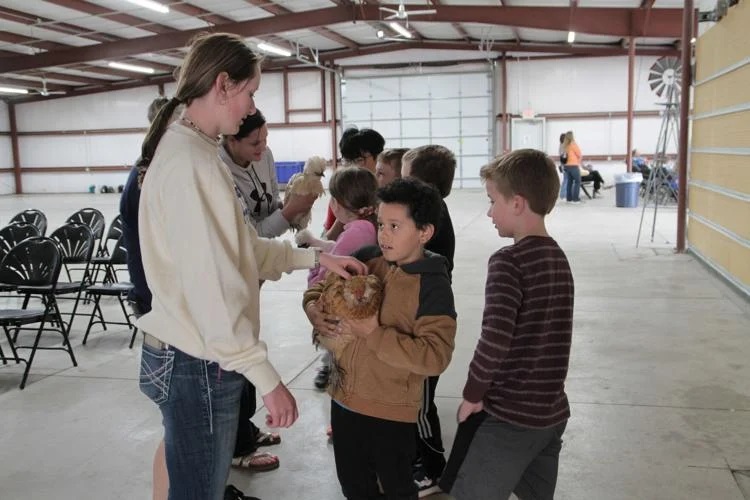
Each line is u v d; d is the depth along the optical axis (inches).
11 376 157.9
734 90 224.2
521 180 66.2
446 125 796.6
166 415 61.1
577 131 757.9
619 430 118.6
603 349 165.8
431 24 669.9
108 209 612.1
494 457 65.8
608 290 231.3
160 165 57.5
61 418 131.6
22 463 112.2
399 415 69.2
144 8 537.0
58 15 546.3
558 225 412.5
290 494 99.7
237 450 106.1
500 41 755.4
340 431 71.3
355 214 92.7
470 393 64.2
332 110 820.0
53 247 170.4
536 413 65.1
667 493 97.1
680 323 187.5
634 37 540.4
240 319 56.6
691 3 292.2
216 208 57.3
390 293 68.1
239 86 59.8
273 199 115.3
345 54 793.6
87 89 873.5
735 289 220.4
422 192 68.2
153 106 92.1
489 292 64.6
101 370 161.8
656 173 373.7
